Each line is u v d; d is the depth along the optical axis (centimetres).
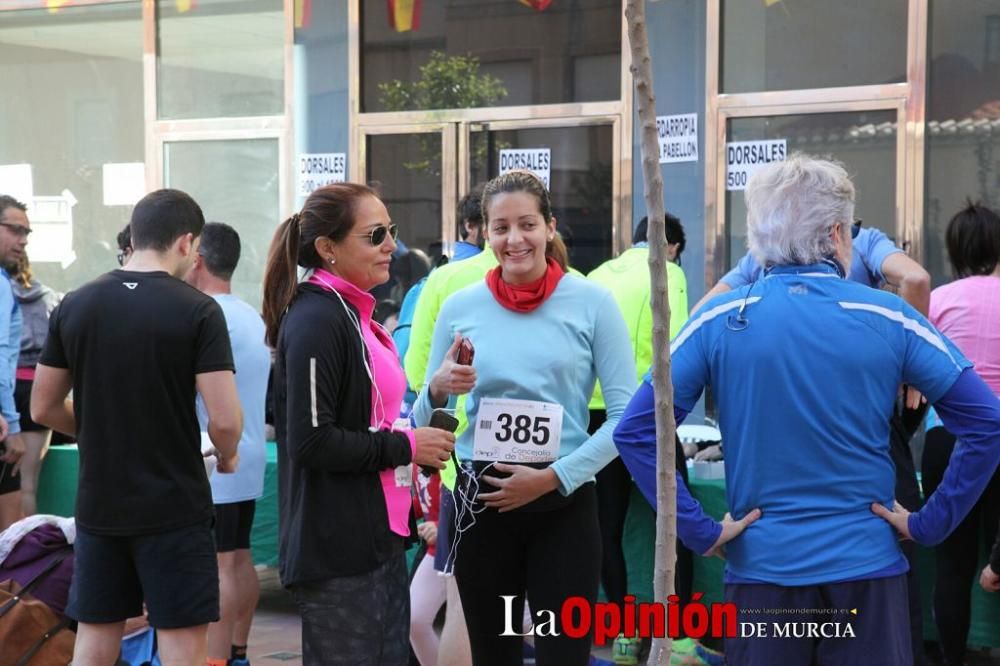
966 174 678
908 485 416
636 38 216
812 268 271
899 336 265
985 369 470
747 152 729
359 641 309
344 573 307
